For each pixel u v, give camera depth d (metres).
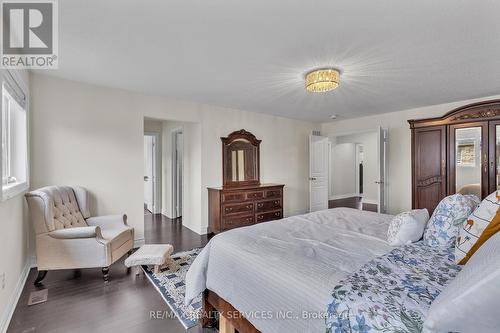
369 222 2.25
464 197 1.60
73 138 3.11
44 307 2.06
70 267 2.46
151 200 6.18
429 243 1.60
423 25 1.86
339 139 8.61
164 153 5.82
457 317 0.73
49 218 2.44
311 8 1.68
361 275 1.19
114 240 2.62
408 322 0.87
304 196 5.86
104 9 1.68
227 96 3.80
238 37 2.05
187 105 4.10
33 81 2.86
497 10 1.67
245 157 4.79
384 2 1.60
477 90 3.49
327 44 2.16
